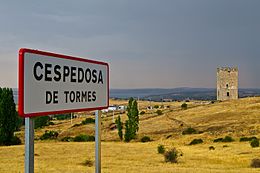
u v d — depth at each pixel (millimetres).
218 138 82000
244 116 118812
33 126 5332
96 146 8117
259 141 68438
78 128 130750
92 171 34062
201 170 35406
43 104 5629
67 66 6473
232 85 167500
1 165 40719
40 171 34469
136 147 71062
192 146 72500
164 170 35375
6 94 86000
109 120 144750
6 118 86562
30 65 5266
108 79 8477
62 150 64438
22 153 59906
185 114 138750
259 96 160125
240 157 51688
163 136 99000
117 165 42594
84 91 7188
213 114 130125
